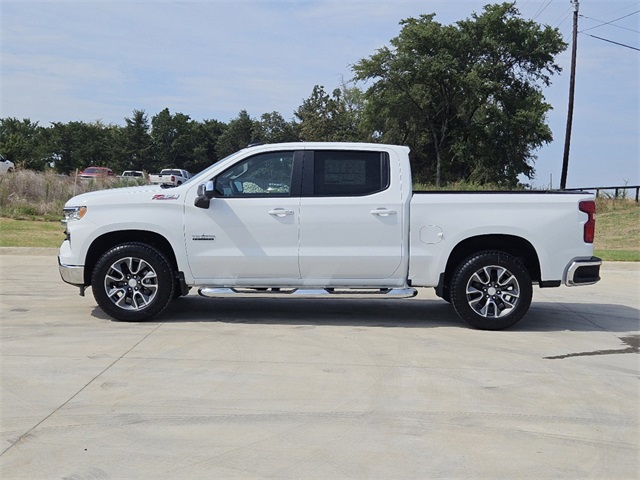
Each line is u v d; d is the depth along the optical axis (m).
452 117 55.97
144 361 5.82
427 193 7.41
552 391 5.25
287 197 7.27
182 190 7.32
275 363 5.84
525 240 7.35
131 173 51.69
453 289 7.32
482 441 4.22
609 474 3.79
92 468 3.74
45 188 23.38
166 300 7.34
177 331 7.00
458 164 57.34
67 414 4.55
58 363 5.71
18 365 5.64
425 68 51.69
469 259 7.29
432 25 52.66
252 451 4.00
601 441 4.27
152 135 110.00
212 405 4.77
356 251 7.24
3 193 21.72
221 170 7.36
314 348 6.39
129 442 4.11
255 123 97.19
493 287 7.35
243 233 7.25
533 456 4.01
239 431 4.30
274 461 3.86
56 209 22.20
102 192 7.48
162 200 7.27
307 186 7.29
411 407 4.81
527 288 7.27
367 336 6.96
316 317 7.95
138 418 4.50
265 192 7.32
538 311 8.73
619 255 15.30
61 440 4.12
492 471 3.79
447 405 4.87
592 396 5.16
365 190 7.30
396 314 8.26
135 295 7.37
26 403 4.75
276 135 95.38
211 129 116.19
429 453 4.02
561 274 7.33
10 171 24.23
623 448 4.17
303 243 7.25
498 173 53.56
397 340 6.80
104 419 4.47
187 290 7.50
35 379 5.28
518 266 7.25
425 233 7.27
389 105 54.78
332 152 7.36
